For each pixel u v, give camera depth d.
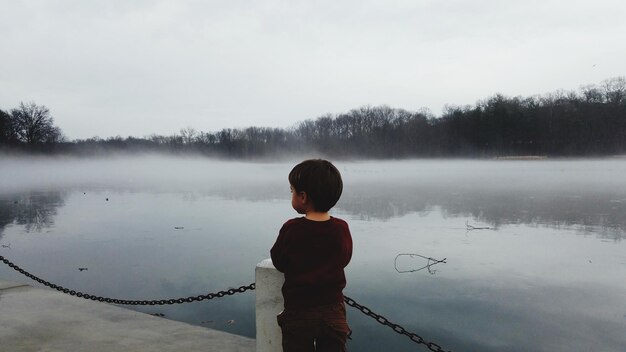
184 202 28.11
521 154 106.94
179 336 4.18
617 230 16.80
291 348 2.29
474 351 6.68
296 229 2.34
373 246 13.98
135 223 19.34
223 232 16.80
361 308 3.50
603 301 8.84
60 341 4.06
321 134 135.88
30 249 14.08
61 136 123.75
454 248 13.66
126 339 4.11
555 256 12.62
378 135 126.38
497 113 107.56
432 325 7.71
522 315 8.13
